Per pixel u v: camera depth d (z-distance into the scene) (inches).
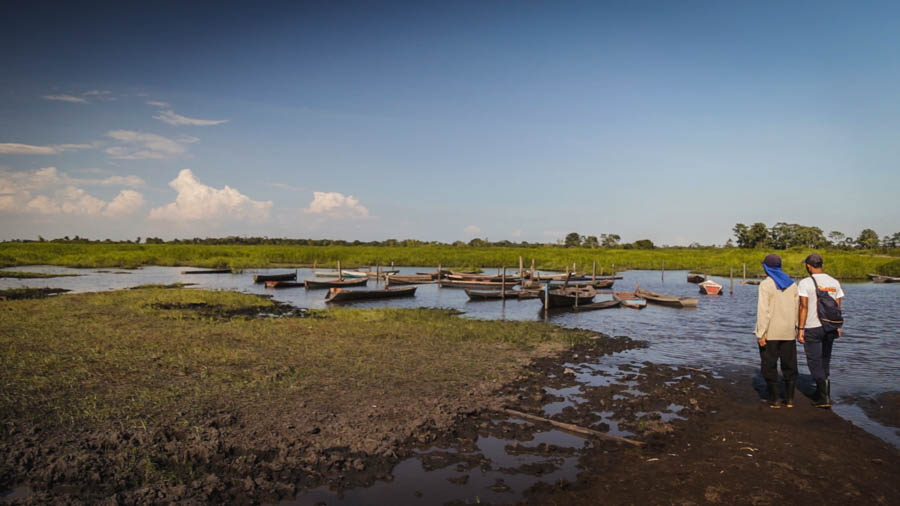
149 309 775.7
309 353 483.8
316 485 235.0
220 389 362.6
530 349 542.6
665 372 452.4
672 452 272.7
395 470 250.5
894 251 3253.0
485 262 2746.1
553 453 272.1
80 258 2331.4
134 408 319.6
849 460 258.7
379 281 1674.5
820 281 336.8
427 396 359.9
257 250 3029.0
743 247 4414.4
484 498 224.5
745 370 465.4
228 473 244.2
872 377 433.1
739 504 216.1
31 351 466.9
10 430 280.4
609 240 4788.4
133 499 217.5
